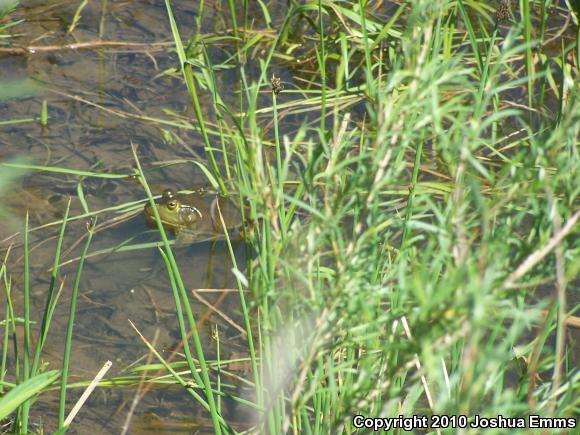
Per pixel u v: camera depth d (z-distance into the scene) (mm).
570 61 8125
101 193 7215
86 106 8258
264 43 9016
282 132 7805
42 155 7613
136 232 6812
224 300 6176
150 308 6105
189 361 4504
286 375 3957
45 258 6512
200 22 9219
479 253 2438
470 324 2205
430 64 2777
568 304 5629
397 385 4059
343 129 3424
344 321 2980
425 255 2512
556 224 2592
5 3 8883
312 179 3057
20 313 5996
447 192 6539
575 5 8648
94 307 6090
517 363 4742
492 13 8852
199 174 7438
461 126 2670
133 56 8984
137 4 9789
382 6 9336
